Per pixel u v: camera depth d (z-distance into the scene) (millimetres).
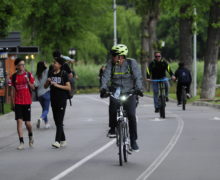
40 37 141375
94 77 166500
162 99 55938
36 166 30156
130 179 26000
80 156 33281
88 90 160000
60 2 137750
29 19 141000
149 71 55562
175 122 51844
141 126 48969
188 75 69562
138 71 30672
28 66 152375
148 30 131625
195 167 28922
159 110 56781
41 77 49281
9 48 87062
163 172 27672
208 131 44469
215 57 91000
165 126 48562
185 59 102000
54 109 37312
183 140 39375
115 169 28641
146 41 133875
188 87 70062
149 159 31641
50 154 34469
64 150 36000
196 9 96375
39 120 49688
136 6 123125
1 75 76438
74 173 27781
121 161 29609
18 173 28297
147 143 38094
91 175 27141
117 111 30812
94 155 33531
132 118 30953
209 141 38688
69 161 31531
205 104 77188
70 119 58406
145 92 128000
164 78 55625
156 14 130500
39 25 141375
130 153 31031
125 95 30844
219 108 71312
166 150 34875
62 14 141500
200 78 146000
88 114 64312
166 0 93562
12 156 34250
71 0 141375
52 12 137625
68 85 37156
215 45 90688
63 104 37188
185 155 32844
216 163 30016
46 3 138125
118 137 30328
